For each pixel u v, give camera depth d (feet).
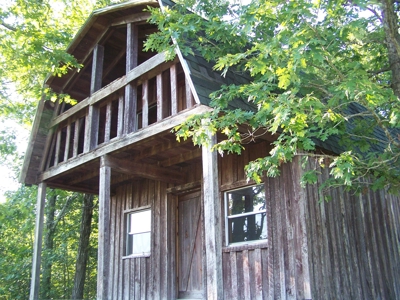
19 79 36.83
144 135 23.52
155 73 24.43
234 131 18.30
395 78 21.48
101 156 26.27
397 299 27.55
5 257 50.49
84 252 46.32
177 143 24.38
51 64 29.55
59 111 32.65
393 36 21.26
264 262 23.34
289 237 22.40
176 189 30.07
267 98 16.25
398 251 29.48
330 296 21.95
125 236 33.68
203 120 18.29
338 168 15.56
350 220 25.46
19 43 31.24
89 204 47.62
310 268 21.30
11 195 53.98
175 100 22.33
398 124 15.12
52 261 51.06
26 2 37.35
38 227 31.48
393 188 19.94
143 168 27.37
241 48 22.85
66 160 29.96
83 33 29.55
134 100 25.64
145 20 27.02
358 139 22.50
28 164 32.07
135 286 31.37
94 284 62.69
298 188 22.53
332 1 16.93
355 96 15.28
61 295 60.44
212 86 20.85
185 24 19.85
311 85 19.11
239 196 25.81
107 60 32.60
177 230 30.48
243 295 23.88
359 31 16.63
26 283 48.91
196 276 28.27
